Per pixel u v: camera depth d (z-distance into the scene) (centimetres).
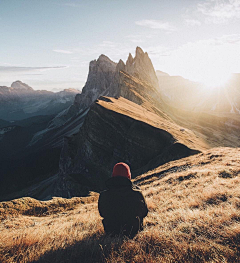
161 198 788
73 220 703
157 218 482
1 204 1020
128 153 4681
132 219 367
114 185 385
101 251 304
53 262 283
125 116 5200
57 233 443
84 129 6212
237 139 12138
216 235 314
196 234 334
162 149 4453
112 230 372
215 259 244
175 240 313
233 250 258
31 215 1054
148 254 280
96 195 1661
